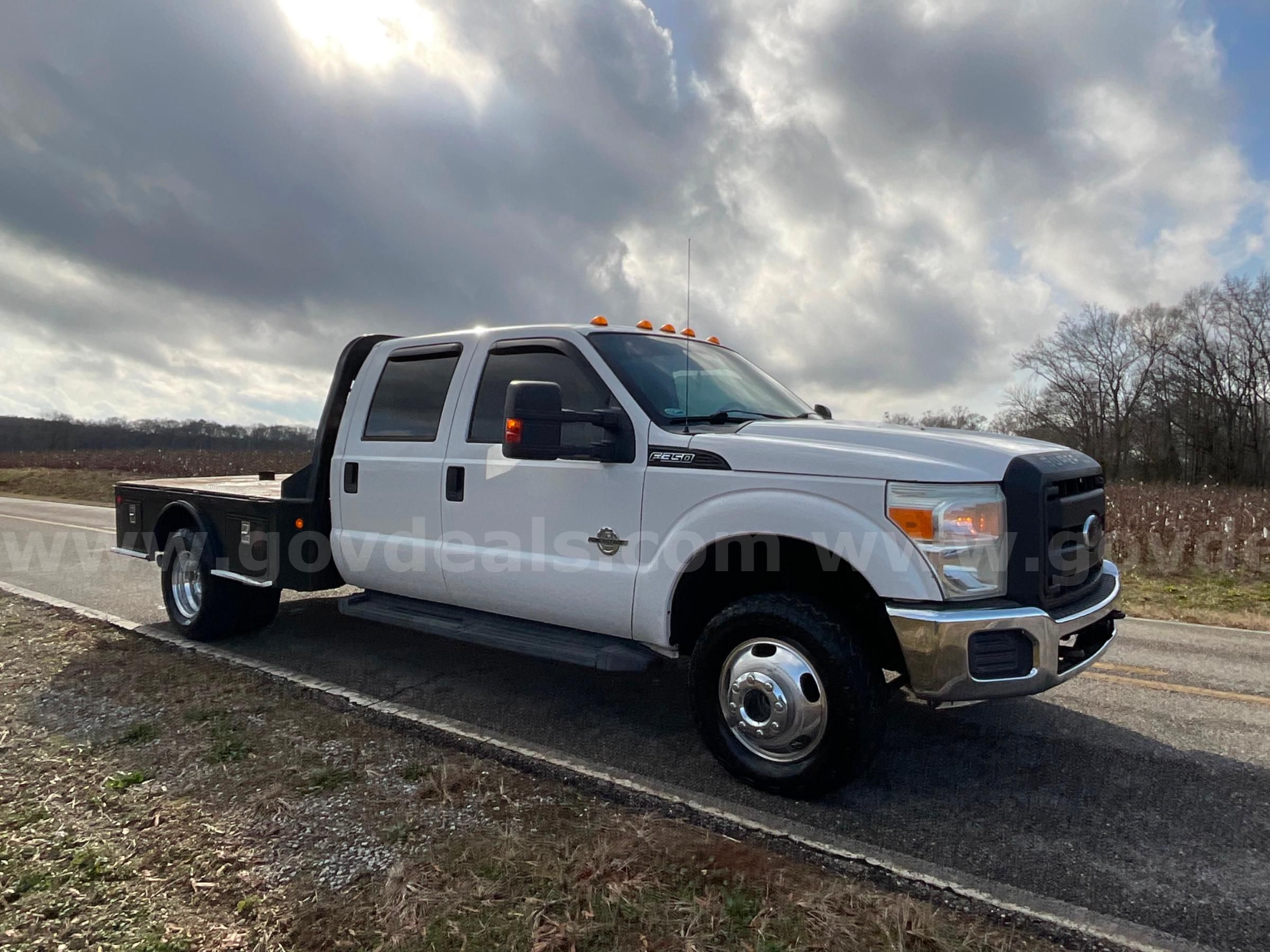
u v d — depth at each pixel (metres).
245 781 3.30
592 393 3.96
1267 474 45.41
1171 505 17.09
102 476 25.72
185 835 2.84
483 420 4.36
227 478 7.56
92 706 4.22
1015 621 2.95
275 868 2.62
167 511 6.07
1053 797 3.34
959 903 2.51
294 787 3.24
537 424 3.41
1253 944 2.32
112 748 3.64
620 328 4.35
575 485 3.87
